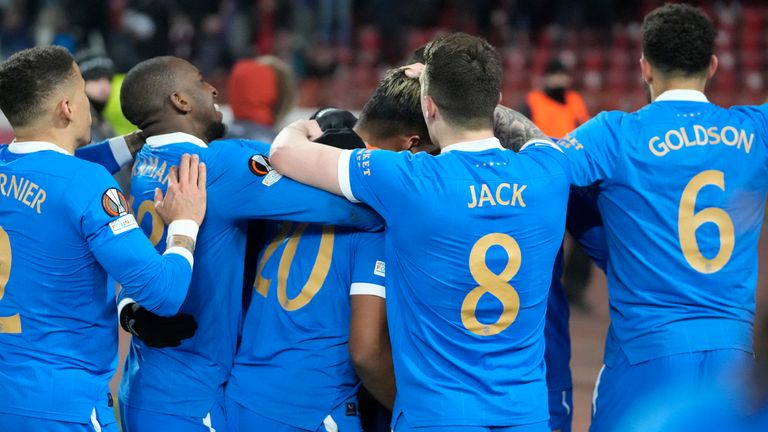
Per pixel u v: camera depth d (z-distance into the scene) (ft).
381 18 175.83
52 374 32.01
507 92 167.73
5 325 32.37
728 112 34.42
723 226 33.78
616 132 33.88
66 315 32.37
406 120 34.22
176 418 33.78
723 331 33.47
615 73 172.86
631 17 185.78
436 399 30.27
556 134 82.79
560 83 84.53
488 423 30.01
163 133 35.12
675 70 34.35
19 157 32.45
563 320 38.65
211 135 36.52
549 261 31.30
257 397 33.91
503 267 30.32
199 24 167.84
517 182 30.55
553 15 183.42
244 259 35.50
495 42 179.83
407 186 30.25
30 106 32.24
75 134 33.40
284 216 32.76
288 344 33.76
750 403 16.21
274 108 69.21
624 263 34.68
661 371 33.42
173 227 32.40
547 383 38.19
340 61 173.27
